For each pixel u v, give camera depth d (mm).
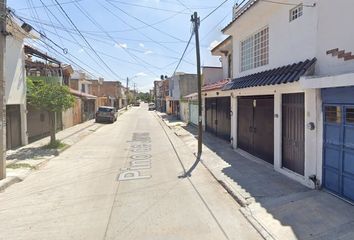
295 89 8281
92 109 38938
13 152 13773
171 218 6188
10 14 9742
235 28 12578
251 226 5793
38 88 14938
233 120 13922
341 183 6637
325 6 7102
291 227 5543
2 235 5523
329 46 6969
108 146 15961
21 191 8227
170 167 10891
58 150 14203
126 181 9023
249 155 12156
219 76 21688
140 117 40562
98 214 6438
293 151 8719
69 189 8312
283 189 7652
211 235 5418
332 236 5082
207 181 9000
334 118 6828
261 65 11219
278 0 8945
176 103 42062
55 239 5320
